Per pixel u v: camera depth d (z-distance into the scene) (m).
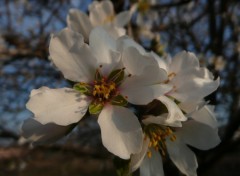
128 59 0.07
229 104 0.29
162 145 0.08
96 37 0.08
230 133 0.23
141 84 0.07
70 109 0.07
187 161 0.08
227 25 0.28
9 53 0.25
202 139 0.08
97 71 0.08
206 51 0.26
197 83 0.08
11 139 0.32
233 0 0.27
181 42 0.30
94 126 0.30
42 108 0.07
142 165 0.08
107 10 0.14
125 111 0.07
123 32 0.10
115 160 0.07
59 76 0.28
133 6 0.20
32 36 0.26
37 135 0.07
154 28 0.27
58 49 0.08
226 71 0.29
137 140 0.07
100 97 0.08
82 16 0.11
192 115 0.08
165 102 0.07
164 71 0.07
